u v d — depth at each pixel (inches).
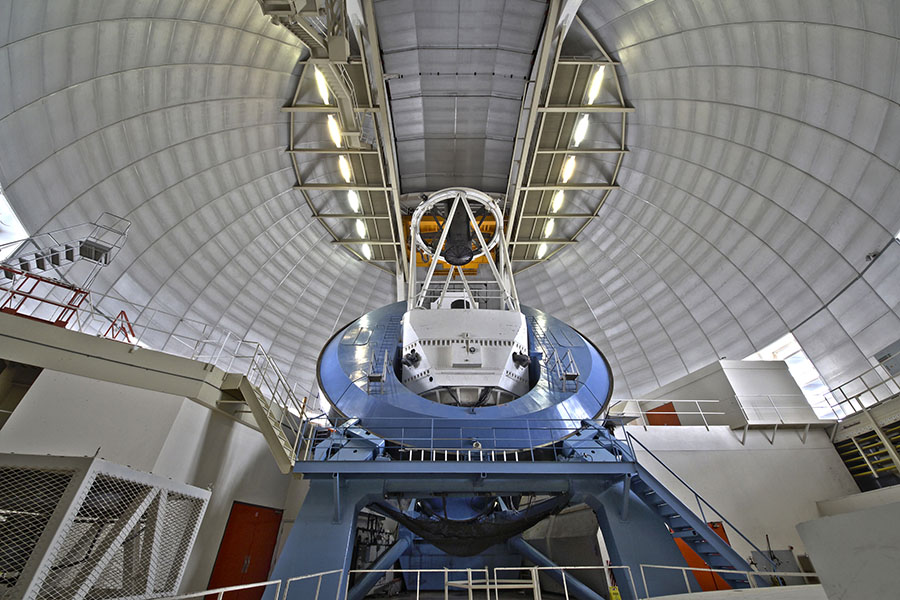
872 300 685.3
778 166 744.3
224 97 768.3
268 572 549.6
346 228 1134.4
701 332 952.9
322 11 553.3
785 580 436.1
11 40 475.2
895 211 626.8
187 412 457.4
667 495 351.3
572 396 452.1
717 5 642.8
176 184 792.9
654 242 1008.2
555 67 796.6
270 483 580.7
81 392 411.8
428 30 789.9
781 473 611.5
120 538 175.9
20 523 155.4
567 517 617.0
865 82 583.5
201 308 906.1
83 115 606.2
